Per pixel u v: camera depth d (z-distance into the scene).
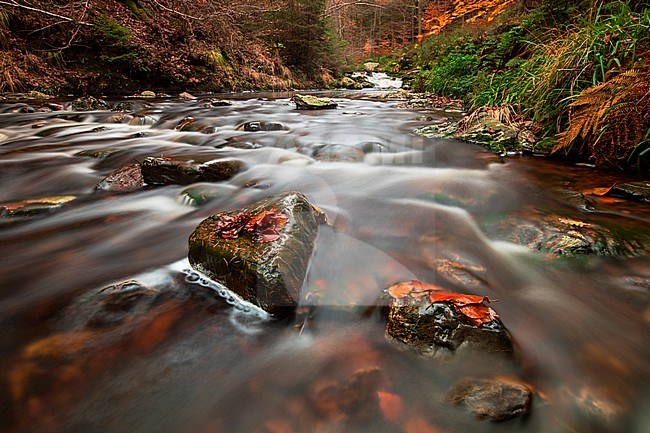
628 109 3.59
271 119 8.02
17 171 4.21
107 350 1.47
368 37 45.16
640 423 1.14
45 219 2.91
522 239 2.34
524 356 1.39
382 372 1.34
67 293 1.84
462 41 15.34
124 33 12.08
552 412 1.17
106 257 2.26
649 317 1.64
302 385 1.31
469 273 1.97
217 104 10.70
